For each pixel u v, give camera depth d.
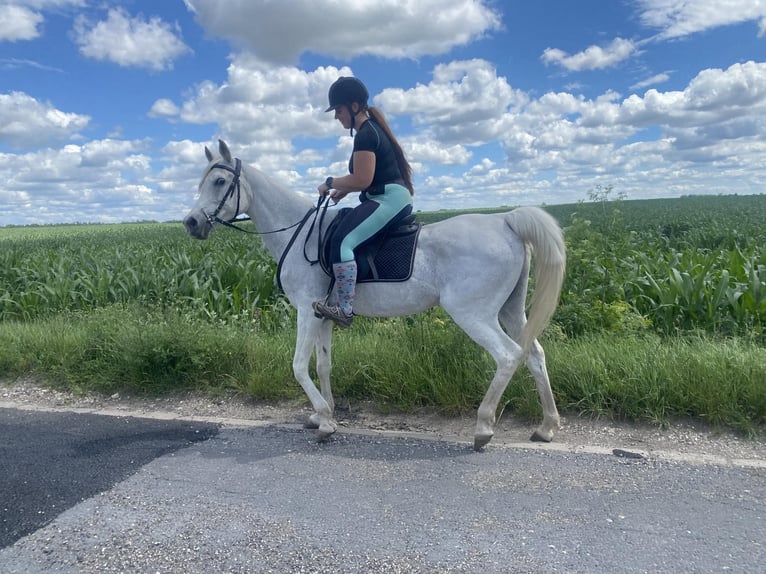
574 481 3.42
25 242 27.02
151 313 6.97
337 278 4.08
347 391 5.19
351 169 4.17
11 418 4.94
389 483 3.47
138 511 3.17
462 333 5.43
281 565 2.62
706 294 6.64
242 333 6.35
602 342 5.37
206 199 4.45
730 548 2.66
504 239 4.02
